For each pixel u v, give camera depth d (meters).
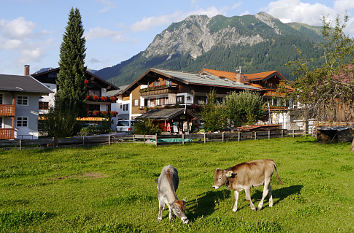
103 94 55.09
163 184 7.67
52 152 21.84
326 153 21.75
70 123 30.47
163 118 37.81
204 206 9.37
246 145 28.03
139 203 9.59
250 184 8.66
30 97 33.94
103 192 10.96
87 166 16.61
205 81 48.00
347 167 15.35
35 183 12.40
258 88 52.94
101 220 8.12
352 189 11.26
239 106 41.56
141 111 53.31
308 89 24.95
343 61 24.84
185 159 18.58
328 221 8.00
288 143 30.00
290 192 10.91
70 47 45.31
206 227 7.50
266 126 37.56
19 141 22.55
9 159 18.72
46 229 7.45
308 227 7.61
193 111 42.56
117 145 26.62
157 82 51.47
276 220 8.01
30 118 33.88
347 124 32.47
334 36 25.31
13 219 7.75
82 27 46.28
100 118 50.56
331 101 25.64
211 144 28.72
